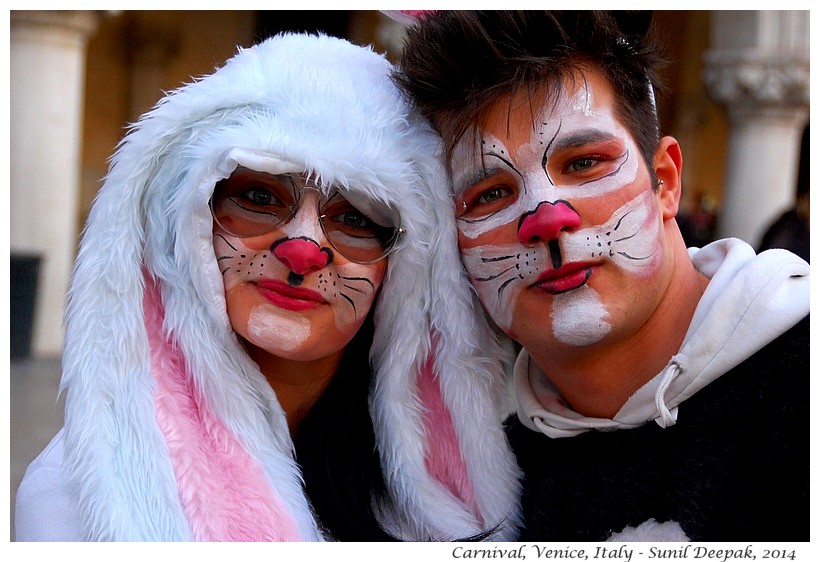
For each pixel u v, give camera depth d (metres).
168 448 1.51
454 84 1.58
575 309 1.54
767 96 7.33
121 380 1.53
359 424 1.74
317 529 1.61
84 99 9.44
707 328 1.55
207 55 9.91
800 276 1.61
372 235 1.62
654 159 1.66
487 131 1.56
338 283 1.58
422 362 1.76
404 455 1.71
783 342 1.54
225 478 1.53
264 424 1.60
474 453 1.73
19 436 4.19
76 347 1.54
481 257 1.61
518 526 1.72
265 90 1.56
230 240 1.56
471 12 1.58
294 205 1.55
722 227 7.79
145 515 1.46
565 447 1.70
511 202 1.58
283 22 9.84
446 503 1.71
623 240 1.55
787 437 1.47
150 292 1.61
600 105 1.55
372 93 1.61
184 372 1.59
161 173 1.58
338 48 1.67
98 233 1.56
